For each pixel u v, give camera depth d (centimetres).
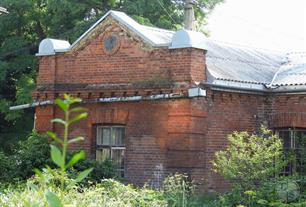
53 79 2028
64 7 3056
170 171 1773
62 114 2006
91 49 1961
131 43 1873
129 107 1877
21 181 1656
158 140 1806
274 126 1970
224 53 2091
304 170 1872
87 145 1948
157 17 3369
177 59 1772
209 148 1809
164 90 1789
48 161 1738
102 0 3197
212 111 1823
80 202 1056
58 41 2052
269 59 2256
